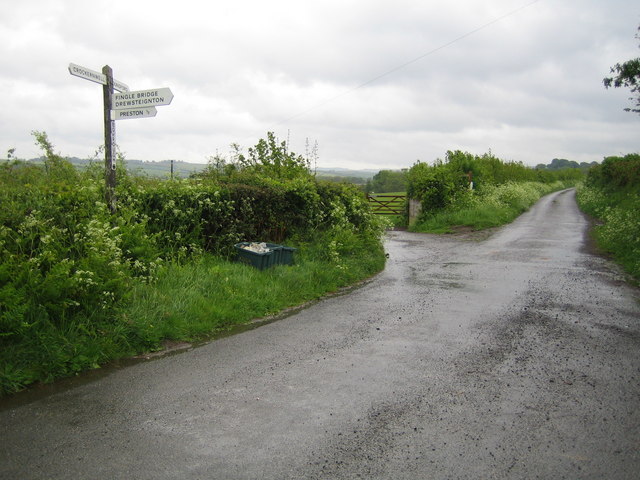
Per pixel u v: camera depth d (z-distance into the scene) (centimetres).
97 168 887
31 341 458
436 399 421
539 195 4531
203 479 301
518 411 399
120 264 604
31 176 834
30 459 317
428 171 2505
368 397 425
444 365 505
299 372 481
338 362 511
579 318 689
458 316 705
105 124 711
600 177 3706
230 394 427
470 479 305
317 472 311
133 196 797
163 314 591
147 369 481
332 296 846
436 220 2284
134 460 319
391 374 479
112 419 375
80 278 515
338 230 1168
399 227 2536
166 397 418
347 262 1073
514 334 614
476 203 2444
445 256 1361
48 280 494
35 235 568
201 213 866
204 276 742
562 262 1195
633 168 2819
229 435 355
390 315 712
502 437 357
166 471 308
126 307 572
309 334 612
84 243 604
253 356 527
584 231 1902
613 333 616
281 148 1566
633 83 1808
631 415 392
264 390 436
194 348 550
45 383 434
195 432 358
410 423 377
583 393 434
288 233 1107
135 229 710
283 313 721
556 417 388
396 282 980
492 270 1105
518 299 811
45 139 923
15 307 455
